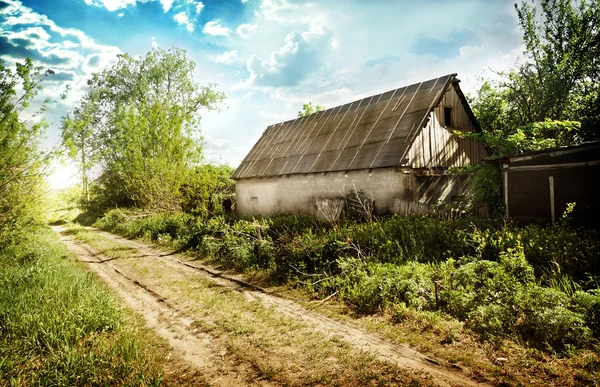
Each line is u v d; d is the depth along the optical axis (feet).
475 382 12.30
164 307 22.79
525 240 24.27
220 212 58.44
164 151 60.54
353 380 13.10
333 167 48.78
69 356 14.37
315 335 17.17
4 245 31.94
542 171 31.60
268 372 14.07
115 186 97.91
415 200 41.16
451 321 17.03
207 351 16.39
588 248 20.85
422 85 49.44
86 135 34.81
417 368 13.53
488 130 57.88
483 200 37.81
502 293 17.26
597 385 11.41
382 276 22.03
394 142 43.57
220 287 26.55
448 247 26.23
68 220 98.27
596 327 14.51
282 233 36.45
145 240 52.31
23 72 28.78
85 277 27.68
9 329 17.69
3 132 28.66
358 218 41.73
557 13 49.73
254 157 72.38
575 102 48.73
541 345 14.08
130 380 13.75
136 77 98.07
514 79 53.31
